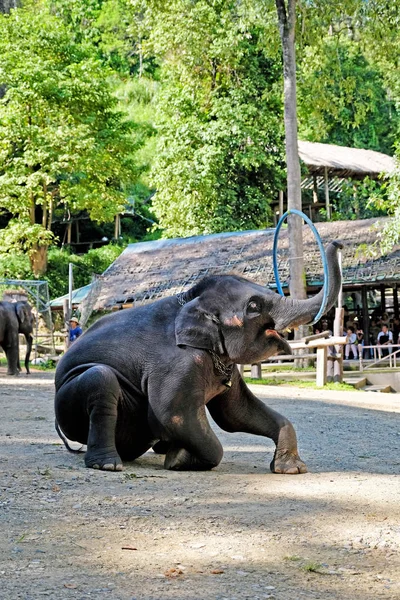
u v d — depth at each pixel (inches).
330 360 892.0
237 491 271.0
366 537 214.1
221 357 306.5
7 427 432.1
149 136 2305.6
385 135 2361.0
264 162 1592.0
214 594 169.2
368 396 744.3
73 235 2277.3
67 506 243.8
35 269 1841.8
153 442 328.8
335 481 291.7
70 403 316.8
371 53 1267.2
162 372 306.7
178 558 193.6
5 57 1740.9
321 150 1878.7
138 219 2361.0
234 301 303.4
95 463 304.3
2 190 1717.5
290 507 246.7
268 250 1233.4
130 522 226.1
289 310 294.8
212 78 1599.4
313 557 196.5
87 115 1807.3
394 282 1086.4
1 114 1728.6
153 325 317.7
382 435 449.7
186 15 1392.7
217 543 206.2
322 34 1178.0
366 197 1910.7
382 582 179.5
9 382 817.5
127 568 185.3
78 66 1777.8
